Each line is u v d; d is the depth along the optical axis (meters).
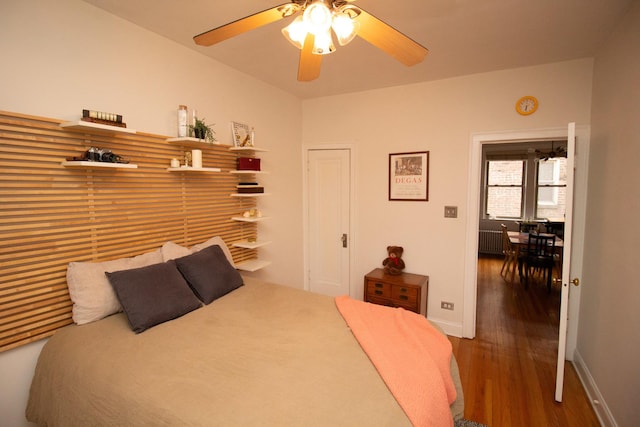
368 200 3.67
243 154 3.00
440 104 3.20
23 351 1.66
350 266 3.86
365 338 1.65
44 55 1.68
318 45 1.38
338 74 3.04
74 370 1.43
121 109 2.04
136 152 2.11
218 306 2.10
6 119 1.52
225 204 2.84
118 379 1.32
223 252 2.54
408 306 3.10
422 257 3.41
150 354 1.50
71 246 1.80
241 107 3.00
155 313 1.79
